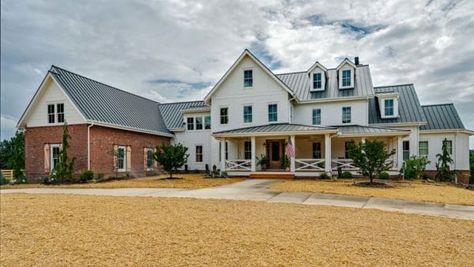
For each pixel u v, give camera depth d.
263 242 6.00
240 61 24.98
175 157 21.00
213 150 25.88
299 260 5.05
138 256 5.31
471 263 4.96
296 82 27.52
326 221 7.81
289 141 21.02
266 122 24.17
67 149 20.84
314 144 24.61
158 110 32.06
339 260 5.05
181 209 9.37
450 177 21.91
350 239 6.24
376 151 15.78
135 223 7.59
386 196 12.31
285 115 23.75
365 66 27.08
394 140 23.20
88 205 10.07
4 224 7.61
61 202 10.73
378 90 27.62
